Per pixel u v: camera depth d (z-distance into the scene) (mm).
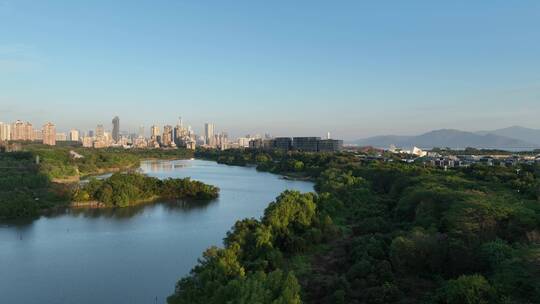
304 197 158625
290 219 132875
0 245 141500
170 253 132875
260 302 63938
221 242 145000
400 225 133625
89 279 111438
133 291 104062
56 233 157625
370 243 106375
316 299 83938
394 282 84625
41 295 101625
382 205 172500
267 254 104438
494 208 111750
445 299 72812
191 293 80688
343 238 131250
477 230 102438
